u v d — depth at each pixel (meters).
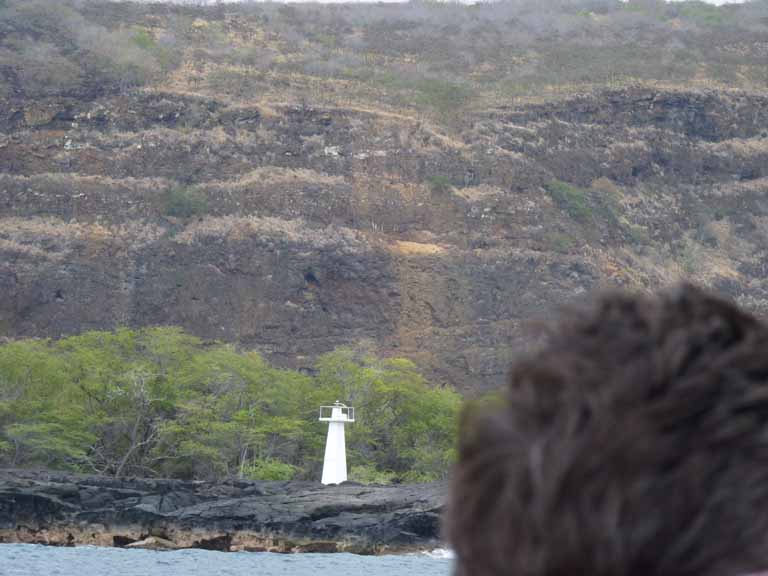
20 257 125.88
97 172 137.50
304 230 134.50
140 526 43.19
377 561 40.19
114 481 47.88
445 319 131.62
